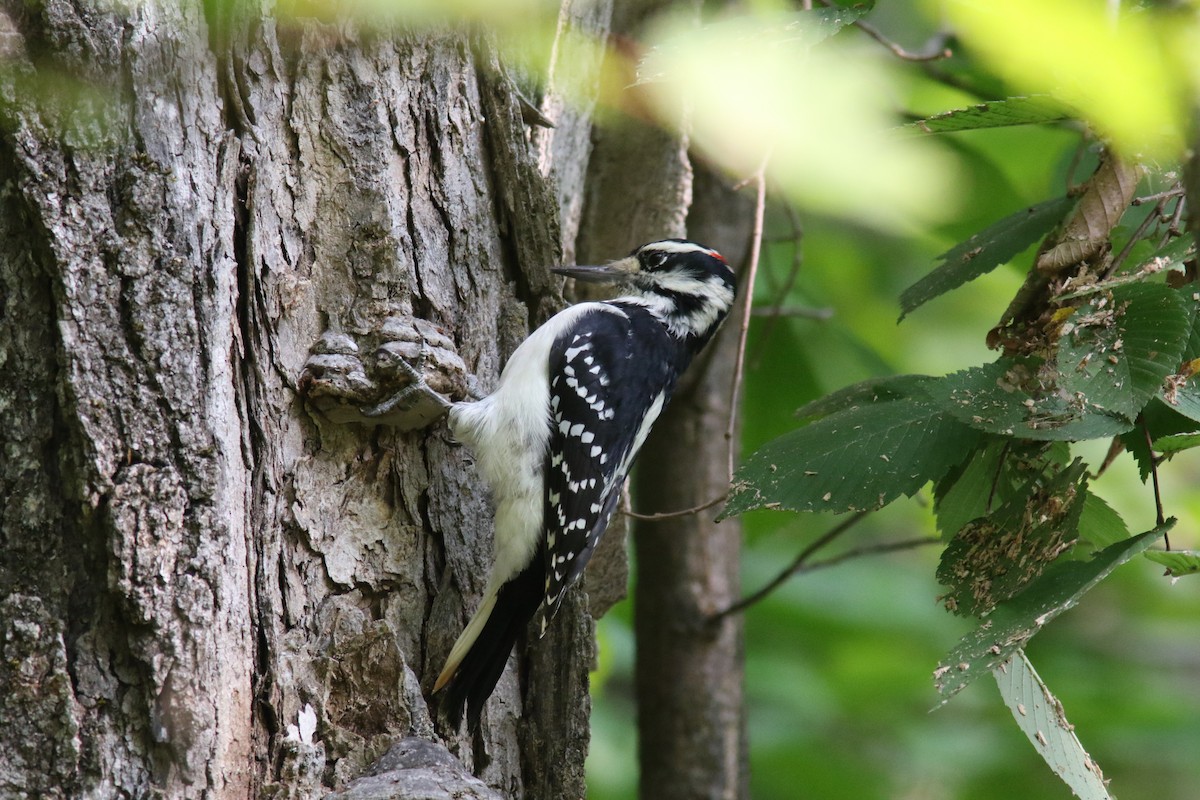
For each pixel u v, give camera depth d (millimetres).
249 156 7223
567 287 10922
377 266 7699
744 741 11930
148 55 6828
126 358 6609
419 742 7172
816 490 7133
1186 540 13484
